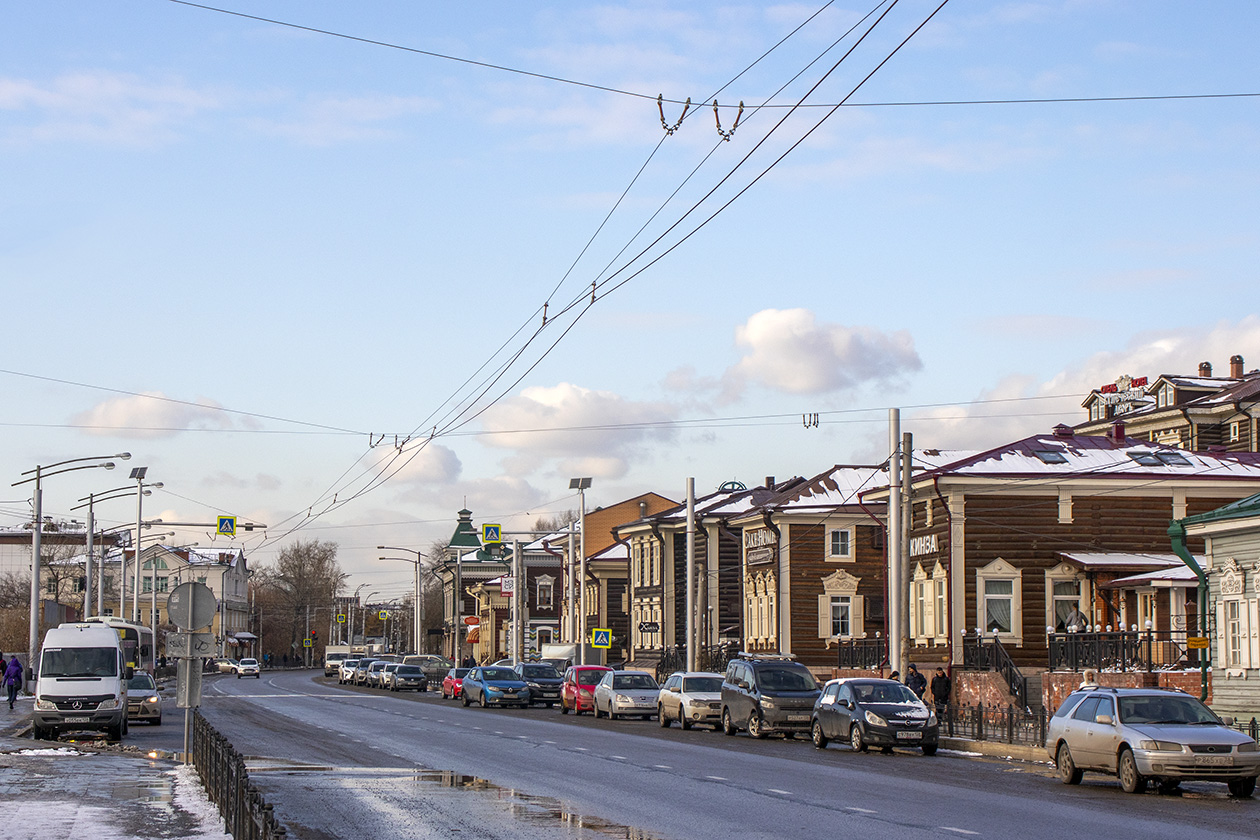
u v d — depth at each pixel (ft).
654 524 239.09
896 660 113.19
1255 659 100.07
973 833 50.98
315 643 583.58
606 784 70.69
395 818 55.72
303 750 93.91
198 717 74.18
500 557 424.87
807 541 187.52
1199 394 199.82
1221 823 54.80
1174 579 129.90
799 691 113.19
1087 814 57.67
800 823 54.13
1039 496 154.20
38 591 170.81
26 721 131.23
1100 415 225.56
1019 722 104.68
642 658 245.24
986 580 152.46
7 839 46.39
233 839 45.32
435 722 134.51
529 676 189.16
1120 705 70.23
